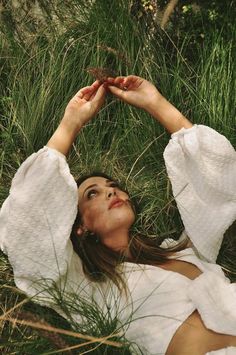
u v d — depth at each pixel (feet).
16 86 10.91
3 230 8.07
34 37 11.28
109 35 10.76
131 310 7.70
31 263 7.91
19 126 10.43
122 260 8.13
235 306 7.65
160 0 10.91
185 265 8.10
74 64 10.67
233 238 9.27
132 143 10.24
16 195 7.95
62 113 10.35
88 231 8.34
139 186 9.76
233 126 10.00
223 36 10.83
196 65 10.82
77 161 10.24
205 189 8.36
